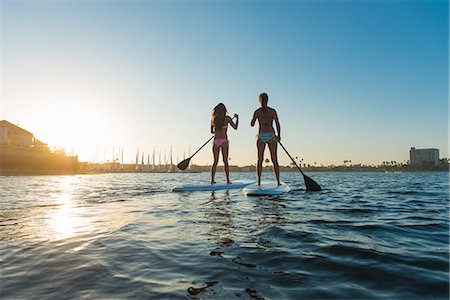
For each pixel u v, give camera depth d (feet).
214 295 4.53
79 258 6.33
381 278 5.25
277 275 5.36
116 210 13.10
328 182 50.98
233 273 5.46
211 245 7.31
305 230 8.93
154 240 7.80
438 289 4.80
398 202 18.13
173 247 7.15
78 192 24.80
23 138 166.61
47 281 5.10
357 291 4.72
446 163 638.53
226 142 25.11
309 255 6.51
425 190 30.48
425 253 6.79
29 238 8.01
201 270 5.62
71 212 12.59
